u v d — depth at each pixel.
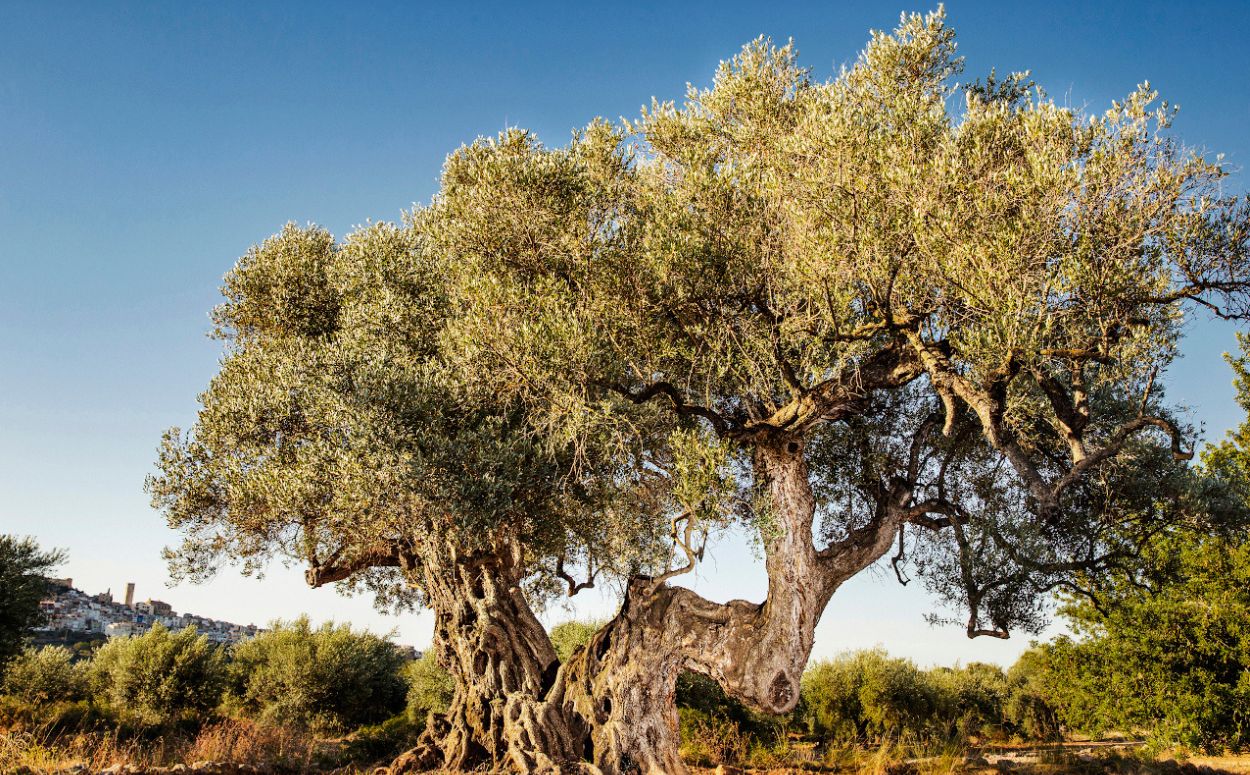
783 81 11.83
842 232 8.68
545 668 12.86
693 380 10.96
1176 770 14.52
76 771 10.81
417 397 11.14
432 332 12.85
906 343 9.83
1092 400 11.77
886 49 10.62
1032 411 9.75
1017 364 8.05
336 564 13.67
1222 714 17.59
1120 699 19.08
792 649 10.37
